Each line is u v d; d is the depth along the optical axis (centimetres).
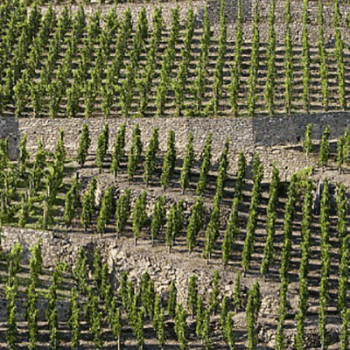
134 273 15950
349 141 17312
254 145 17812
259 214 16825
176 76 19512
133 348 15062
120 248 16112
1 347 14925
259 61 19788
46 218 16362
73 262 16162
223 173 16588
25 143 17512
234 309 15525
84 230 16400
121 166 17412
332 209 16788
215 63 19862
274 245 16225
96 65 19288
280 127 17900
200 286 15675
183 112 18412
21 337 15150
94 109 18738
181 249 16162
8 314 14888
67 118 18275
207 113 18225
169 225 15912
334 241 16400
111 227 16525
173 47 19700
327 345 14850
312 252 16150
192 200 16700
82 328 15338
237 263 15925
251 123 17888
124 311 15688
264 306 15338
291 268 15888
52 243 16225
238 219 16475
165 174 16750
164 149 17850
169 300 15212
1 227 16338
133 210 16425
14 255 15512
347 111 18050
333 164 17538
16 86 18350
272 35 19650
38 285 15800
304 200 16400
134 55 19612
